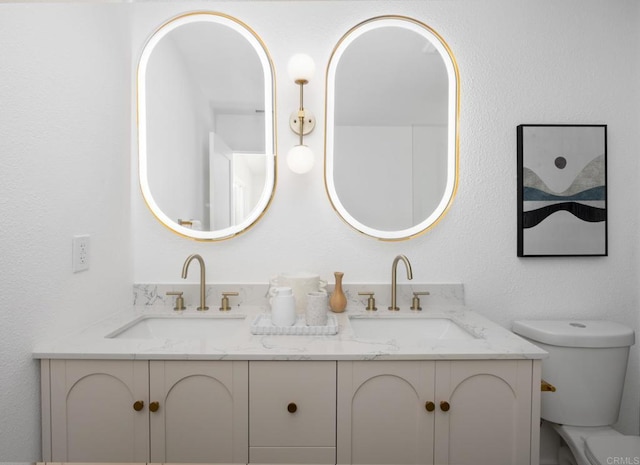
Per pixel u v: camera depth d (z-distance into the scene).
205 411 1.01
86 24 1.20
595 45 1.53
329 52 1.52
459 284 1.52
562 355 1.37
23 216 0.95
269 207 1.53
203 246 1.53
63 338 1.10
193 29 1.53
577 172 1.50
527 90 1.53
